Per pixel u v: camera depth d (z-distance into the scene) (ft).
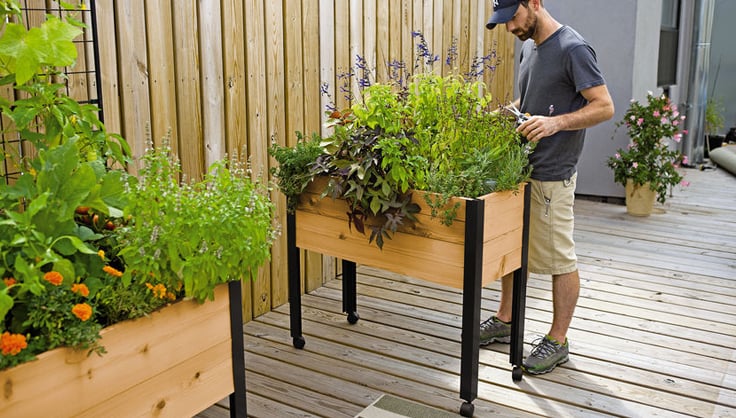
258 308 12.49
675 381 10.01
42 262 5.27
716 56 31.45
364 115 9.44
